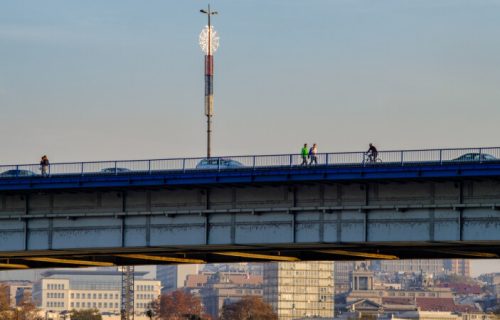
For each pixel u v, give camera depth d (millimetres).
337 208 182500
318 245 188000
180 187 191375
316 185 184750
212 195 191250
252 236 187875
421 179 176250
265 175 184250
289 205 186250
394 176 176750
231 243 188875
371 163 178750
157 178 190500
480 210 174750
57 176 198875
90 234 198250
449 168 173500
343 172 179625
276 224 186625
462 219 175750
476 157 175625
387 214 180250
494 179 173375
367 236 181000
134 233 195750
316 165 181750
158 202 194625
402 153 178375
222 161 190250
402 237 179000
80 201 199625
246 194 188875
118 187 193625
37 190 199000
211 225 190750
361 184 181875
